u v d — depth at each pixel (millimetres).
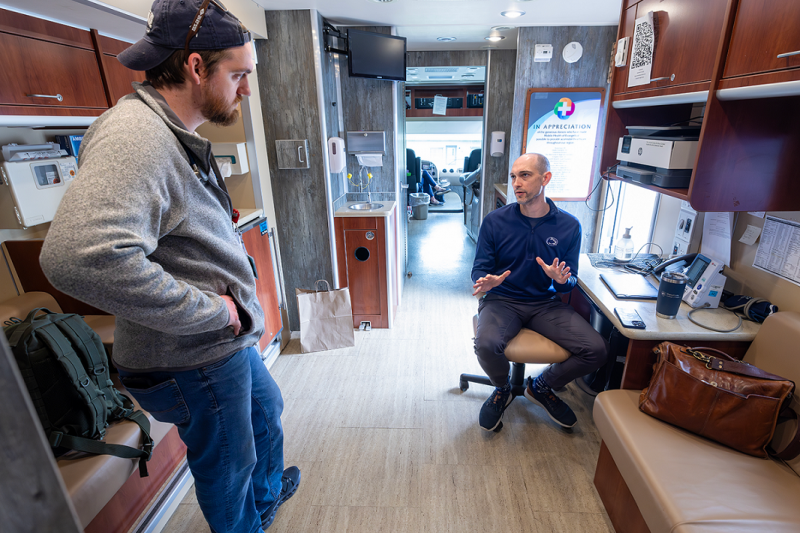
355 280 2967
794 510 1076
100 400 1328
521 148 3117
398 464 1829
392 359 2658
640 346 1579
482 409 2014
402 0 2293
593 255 2309
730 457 1249
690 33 1427
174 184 860
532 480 1734
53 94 1534
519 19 2686
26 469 225
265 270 2551
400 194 3377
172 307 822
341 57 2902
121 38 1868
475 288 1896
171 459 1683
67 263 687
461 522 1559
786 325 1349
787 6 1043
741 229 1767
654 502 1141
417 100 5055
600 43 2867
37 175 1629
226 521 1230
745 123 1327
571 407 2176
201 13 862
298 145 2645
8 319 1613
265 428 1425
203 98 949
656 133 1742
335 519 1581
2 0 1328
